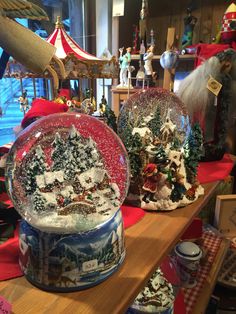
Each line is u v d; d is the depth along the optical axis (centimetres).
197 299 87
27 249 43
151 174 64
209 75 96
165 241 54
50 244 41
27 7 43
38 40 45
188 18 139
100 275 43
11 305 38
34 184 47
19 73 71
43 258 42
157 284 68
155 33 163
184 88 101
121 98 133
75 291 42
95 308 39
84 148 50
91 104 97
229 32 108
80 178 48
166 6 156
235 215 122
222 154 107
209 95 97
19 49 44
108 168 52
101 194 48
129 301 41
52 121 52
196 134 72
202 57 108
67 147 50
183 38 142
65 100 90
